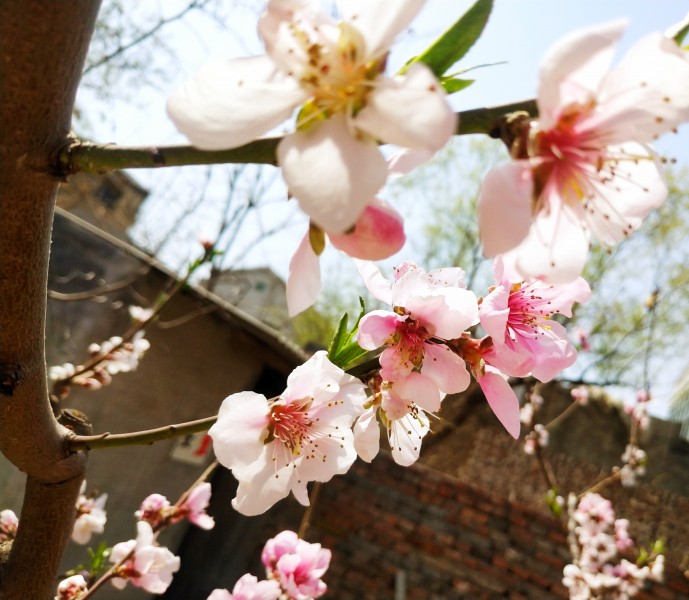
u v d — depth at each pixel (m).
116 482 4.05
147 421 4.16
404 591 4.31
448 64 0.56
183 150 0.57
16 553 0.95
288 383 0.87
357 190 0.45
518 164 0.51
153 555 1.45
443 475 4.75
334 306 9.38
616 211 0.57
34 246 0.68
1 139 0.60
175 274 4.02
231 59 0.51
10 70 0.56
